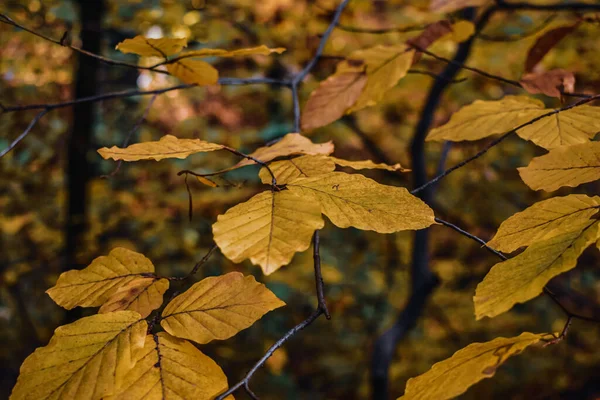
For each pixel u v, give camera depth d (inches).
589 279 177.0
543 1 99.0
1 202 141.3
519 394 159.5
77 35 108.4
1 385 154.5
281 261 25.1
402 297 181.6
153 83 109.6
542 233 27.7
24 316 158.2
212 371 26.7
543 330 168.2
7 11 100.2
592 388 151.1
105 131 143.1
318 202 27.1
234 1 110.7
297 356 169.6
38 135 132.5
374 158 128.8
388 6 113.1
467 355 27.1
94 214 133.1
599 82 57.2
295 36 113.1
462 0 50.6
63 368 26.2
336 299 153.6
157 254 125.1
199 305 27.6
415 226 26.7
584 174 28.7
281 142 32.4
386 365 100.6
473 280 163.3
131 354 26.5
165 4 107.0
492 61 109.1
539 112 33.0
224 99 132.8
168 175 132.0
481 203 146.6
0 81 129.6
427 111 90.0
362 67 39.7
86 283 29.3
